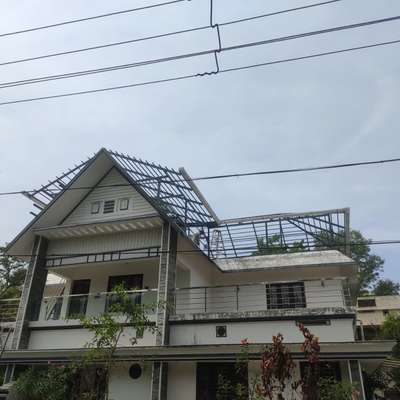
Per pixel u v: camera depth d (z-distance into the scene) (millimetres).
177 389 13875
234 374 13766
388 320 29375
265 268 18500
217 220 18422
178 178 17141
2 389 14352
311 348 7719
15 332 15805
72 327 15625
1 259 28953
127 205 17234
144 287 17703
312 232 17688
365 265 40594
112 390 14172
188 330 14383
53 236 17578
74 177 17266
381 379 20422
